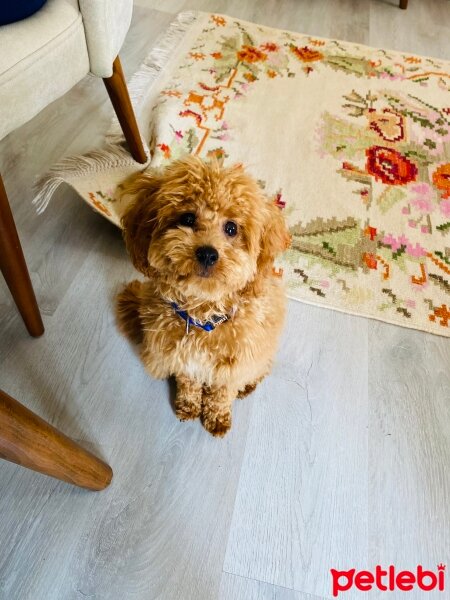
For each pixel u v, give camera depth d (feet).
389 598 2.79
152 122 5.24
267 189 4.86
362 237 4.57
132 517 2.95
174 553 2.85
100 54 3.72
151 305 3.11
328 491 3.15
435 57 7.04
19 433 2.01
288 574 2.83
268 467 3.22
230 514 3.01
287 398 3.56
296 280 4.20
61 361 3.60
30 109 3.28
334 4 7.87
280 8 7.57
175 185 2.63
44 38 3.13
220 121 5.48
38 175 4.74
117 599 2.68
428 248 4.54
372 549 2.95
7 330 3.72
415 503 3.14
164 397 3.51
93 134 5.20
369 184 5.04
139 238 2.89
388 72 6.56
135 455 3.21
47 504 2.96
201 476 3.15
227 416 3.35
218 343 2.89
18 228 4.36
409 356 3.86
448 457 3.36
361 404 3.57
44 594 2.67
